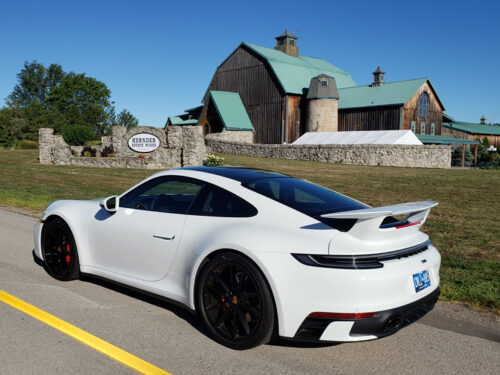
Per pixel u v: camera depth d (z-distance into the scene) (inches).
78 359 118.6
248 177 153.9
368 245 117.6
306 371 116.5
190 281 138.0
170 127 962.1
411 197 547.2
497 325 153.2
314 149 1373.0
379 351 130.6
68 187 573.3
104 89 3535.9
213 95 1962.4
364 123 1797.5
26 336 131.8
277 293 118.5
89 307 157.0
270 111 1927.9
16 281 183.5
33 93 4274.1
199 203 147.2
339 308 113.4
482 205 494.9
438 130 1904.5
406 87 1766.7
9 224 313.9
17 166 940.6
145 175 788.6
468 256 253.3
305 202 140.3
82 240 175.8
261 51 2012.8
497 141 2416.3
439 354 129.5
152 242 151.8
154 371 113.7
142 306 160.6
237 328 128.1
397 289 116.9
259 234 125.4
